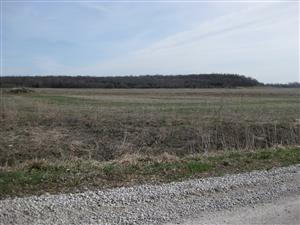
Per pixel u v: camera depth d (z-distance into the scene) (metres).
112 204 6.39
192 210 6.18
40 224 5.41
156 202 6.56
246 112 27.44
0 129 17.09
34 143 14.66
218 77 166.00
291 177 8.66
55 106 30.83
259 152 12.36
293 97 65.12
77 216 5.78
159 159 11.00
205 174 9.04
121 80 157.25
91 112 24.98
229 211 6.16
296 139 17.88
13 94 64.94
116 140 16.17
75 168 9.34
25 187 7.37
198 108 31.31
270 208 6.36
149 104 38.91
